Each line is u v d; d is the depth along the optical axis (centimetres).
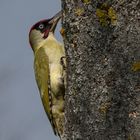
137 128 787
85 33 884
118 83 820
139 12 824
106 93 836
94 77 859
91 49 870
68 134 919
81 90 880
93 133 849
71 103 902
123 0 836
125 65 816
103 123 833
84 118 870
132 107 798
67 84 938
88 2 884
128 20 829
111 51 838
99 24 860
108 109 827
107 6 852
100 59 853
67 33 925
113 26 840
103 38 853
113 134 814
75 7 905
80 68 886
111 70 834
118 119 811
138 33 817
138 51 809
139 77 799
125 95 809
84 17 888
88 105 863
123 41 826
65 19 932
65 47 945
